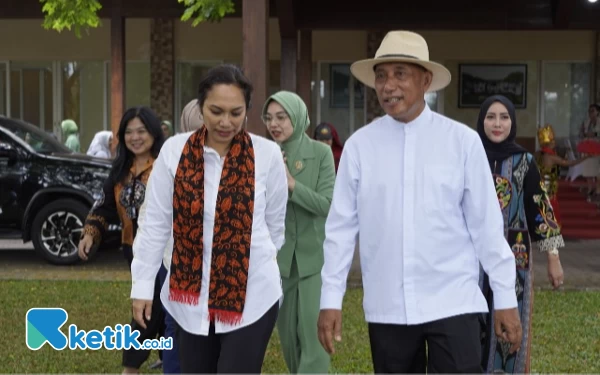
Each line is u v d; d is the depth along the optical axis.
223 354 4.11
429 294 3.94
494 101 5.28
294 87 17.14
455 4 16.73
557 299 9.81
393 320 3.96
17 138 12.73
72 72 23.17
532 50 22.19
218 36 22.62
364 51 22.58
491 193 3.98
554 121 22.42
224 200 4.08
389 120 4.09
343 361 7.00
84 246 6.25
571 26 16.50
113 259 13.22
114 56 17.20
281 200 4.34
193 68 22.84
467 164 3.97
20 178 12.56
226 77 4.07
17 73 23.23
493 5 16.67
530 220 5.30
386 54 4.02
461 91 22.48
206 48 22.66
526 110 22.42
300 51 18.95
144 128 6.02
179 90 22.83
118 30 17.17
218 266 4.08
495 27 16.67
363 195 4.03
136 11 17.11
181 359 4.24
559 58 22.17
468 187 3.98
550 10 16.61
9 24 23.00
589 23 16.48
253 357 4.11
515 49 22.23
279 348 7.53
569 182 18.61
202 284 4.13
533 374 6.67
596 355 7.26
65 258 12.51
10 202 12.59
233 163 4.13
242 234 4.09
